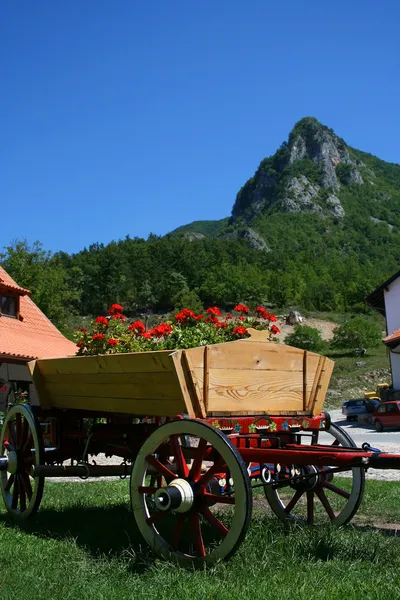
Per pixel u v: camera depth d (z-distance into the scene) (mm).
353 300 121875
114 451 6656
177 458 4770
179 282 124000
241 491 4297
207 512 4602
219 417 4898
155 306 123375
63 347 25016
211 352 4895
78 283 122750
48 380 6586
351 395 47781
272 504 6449
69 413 6664
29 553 5055
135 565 4668
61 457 6594
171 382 4883
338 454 4598
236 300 122188
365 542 5086
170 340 9492
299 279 127625
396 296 34594
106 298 124625
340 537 5219
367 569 4375
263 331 5379
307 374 5676
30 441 6516
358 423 30531
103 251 140125
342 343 76062
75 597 3984
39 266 47125
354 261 182000
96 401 5965
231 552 4328
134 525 6176
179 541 5105
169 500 4477
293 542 5023
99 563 4719
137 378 5246
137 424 6391
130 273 132500
